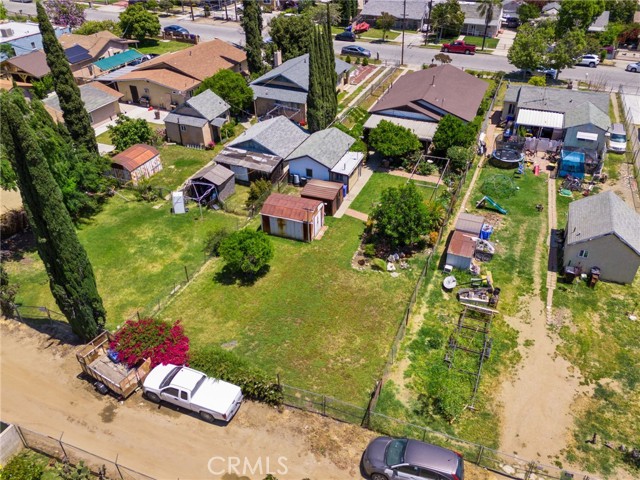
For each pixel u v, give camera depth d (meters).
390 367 30.23
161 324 29.95
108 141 58.91
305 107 62.66
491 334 32.41
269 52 76.88
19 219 43.56
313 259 39.72
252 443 25.73
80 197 43.88
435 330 32.91
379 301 35.47
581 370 29.98
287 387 27.73
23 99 40.38
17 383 29.28
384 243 41.06
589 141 52.31
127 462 24.86
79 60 73.06
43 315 34.53
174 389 26.92
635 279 36.91
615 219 35.91
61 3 95.00
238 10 108.44
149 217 45.22
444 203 45.44
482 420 27.11
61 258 28.02
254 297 36.06
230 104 62.53
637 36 86.06
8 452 25.22
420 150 53.25
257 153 51.06
